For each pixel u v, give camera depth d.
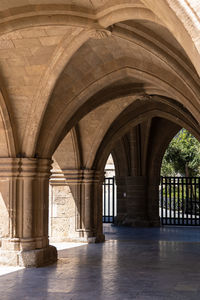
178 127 18.23
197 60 2.67
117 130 14.02
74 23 6.76
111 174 27.75
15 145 9.52
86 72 9.26
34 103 9.17
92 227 13.61
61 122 9.79
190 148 25.17
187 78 7.64
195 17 2.52
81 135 13.48
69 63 8.89
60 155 13.62
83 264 9.39
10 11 6.62
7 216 9.47
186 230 17.31
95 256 10.59
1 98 9.09
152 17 5.49
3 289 6.95
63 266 9.15
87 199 13.59
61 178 13.68
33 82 8.94
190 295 6.49
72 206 13.62
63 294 6.61
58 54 8.16
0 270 8.65
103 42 8.32
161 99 12.27
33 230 9.52
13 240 9.34
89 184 13.62
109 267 9.00
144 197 18.72
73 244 13.01
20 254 9.15
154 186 18.88
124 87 10.89
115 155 19.44
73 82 9.39
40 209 9.69
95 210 13.72
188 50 2.83
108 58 9.00
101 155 13.92
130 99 12.26
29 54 8.34
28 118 9.38
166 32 7.07
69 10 6.60
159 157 18.83
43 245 9.62
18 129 9.55
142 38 7.41
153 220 18.83
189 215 25.61
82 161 13.68
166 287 7.07
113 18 6.38
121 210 19.56
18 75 8.85
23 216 9.48
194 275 8.09
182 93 8.77
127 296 6.45
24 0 6.48
